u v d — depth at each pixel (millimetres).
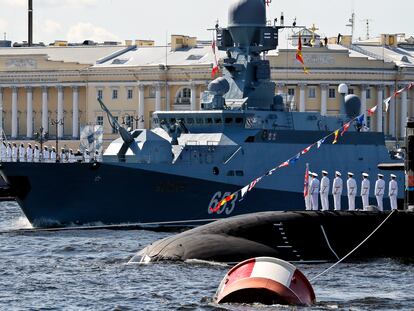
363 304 109125
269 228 134625
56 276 126188
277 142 195250
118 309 106875
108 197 190500
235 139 193000
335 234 136125
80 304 109625
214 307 104812
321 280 123312
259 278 104812
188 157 194000
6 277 126188
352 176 183125
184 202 191500
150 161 191875
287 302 104062
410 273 127875
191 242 133375
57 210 191500
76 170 189125
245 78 199875
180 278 122562
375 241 137125
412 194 139125
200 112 196250
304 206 195875
